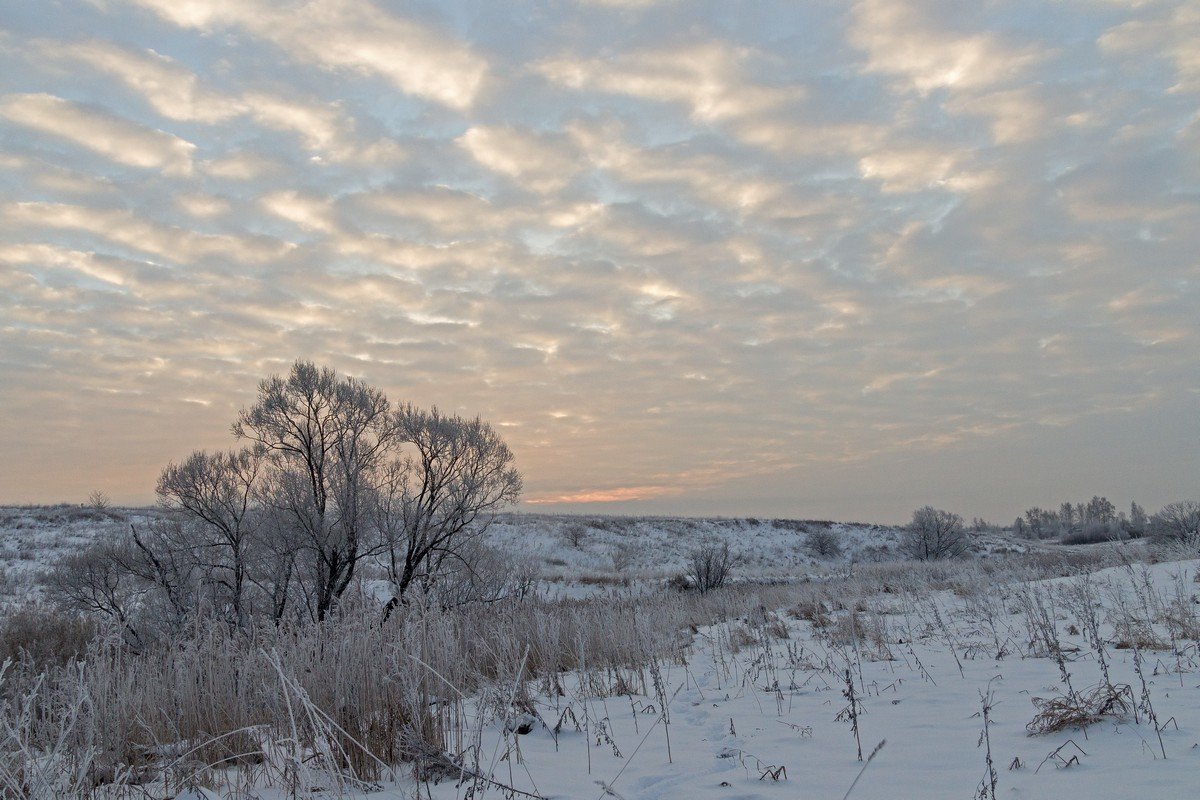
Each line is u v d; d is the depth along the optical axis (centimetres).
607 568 4238
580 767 445
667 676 767
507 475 1842
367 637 582
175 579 1620
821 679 727
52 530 3453
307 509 1612
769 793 363
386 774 428
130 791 390
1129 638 754
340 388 1781
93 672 550
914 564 3422
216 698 580
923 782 369
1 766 329
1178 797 312
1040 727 450
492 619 874
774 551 6012
